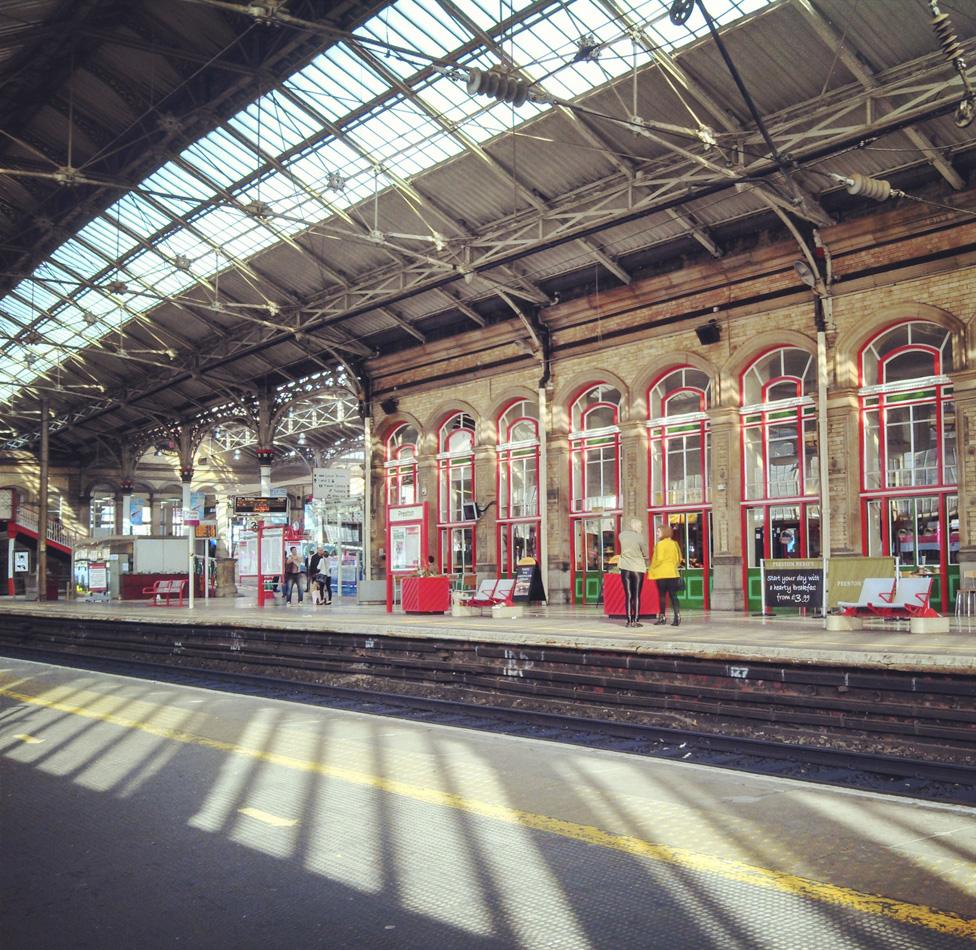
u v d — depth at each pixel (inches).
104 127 924.0
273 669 692.7
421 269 975.6
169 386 1492.4
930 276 739.4
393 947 156.8
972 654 383.6
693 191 735.1
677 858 194.5
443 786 259.0
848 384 782.5
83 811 244.7
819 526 813.9
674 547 642.2
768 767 369.4
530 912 169.2
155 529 2130.9
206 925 168.7
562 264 949.8
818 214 760.3
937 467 748.0
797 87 670.5
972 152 687.1
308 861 200.1
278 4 564.4
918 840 202.5
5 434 2023.9
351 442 2005.4
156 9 764.6
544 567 1003.3
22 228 1122.7
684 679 459.2
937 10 434.0
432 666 582.6
